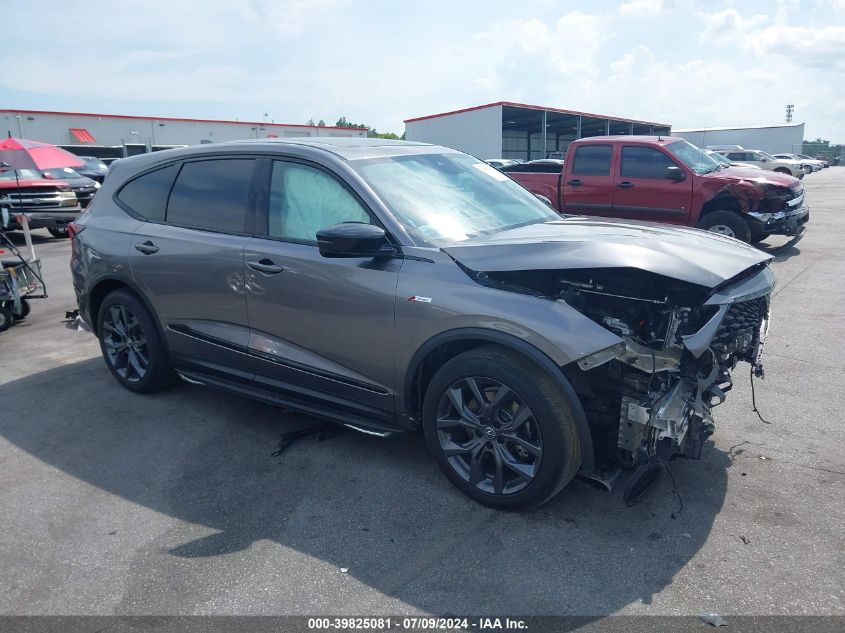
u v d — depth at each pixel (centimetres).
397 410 357
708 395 352
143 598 273
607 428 316
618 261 297
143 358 491
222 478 372
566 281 326
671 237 355
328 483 364
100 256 486
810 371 514
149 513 338
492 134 3838
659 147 1005
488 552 298
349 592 274
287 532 318
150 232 459
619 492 347
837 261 955
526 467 318
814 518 317
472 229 372
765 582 273
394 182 380
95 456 402
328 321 367
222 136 4494
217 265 413
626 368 311
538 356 298
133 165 498
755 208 940
